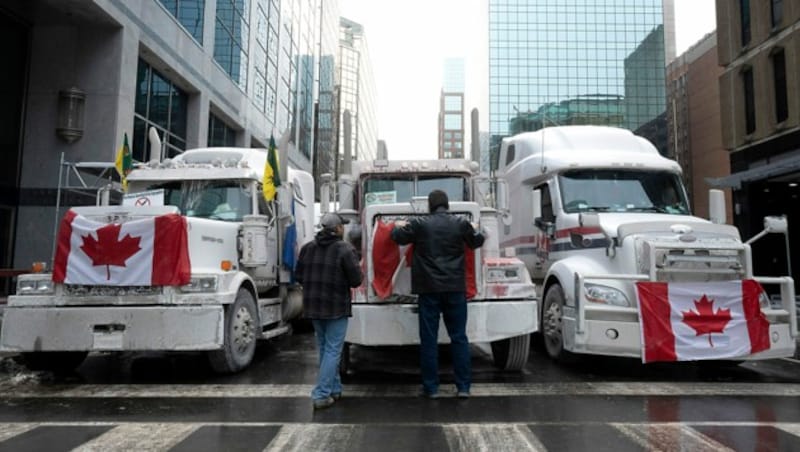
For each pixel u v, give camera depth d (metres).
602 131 9.87
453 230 5.89
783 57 21.17
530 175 9.85
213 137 25.28
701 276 7.14
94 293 6.69
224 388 6.39
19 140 15.92
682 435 4.66
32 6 15.08
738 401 5.84
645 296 6.96
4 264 15.53
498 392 6.18
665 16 98.06
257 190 8.59
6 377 7.00
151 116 19.22
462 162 8.80
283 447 4.35
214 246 7.34
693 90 83.31
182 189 8.52
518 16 95.94
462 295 5.89
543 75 94.81
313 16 48.84
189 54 20.86
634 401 5.81
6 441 4.48
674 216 8.37
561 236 8.70
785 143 20.77
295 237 10.00
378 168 8.75
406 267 6.41
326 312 5.56
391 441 4.49
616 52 94.50
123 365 7.86
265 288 8.94
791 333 7.13
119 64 16.23
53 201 15.90
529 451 4.26
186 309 6.57
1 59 15.36
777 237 21.61
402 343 6.33
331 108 65.50
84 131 16.02
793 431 4.78
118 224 6.73
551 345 8.18
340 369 6.98
